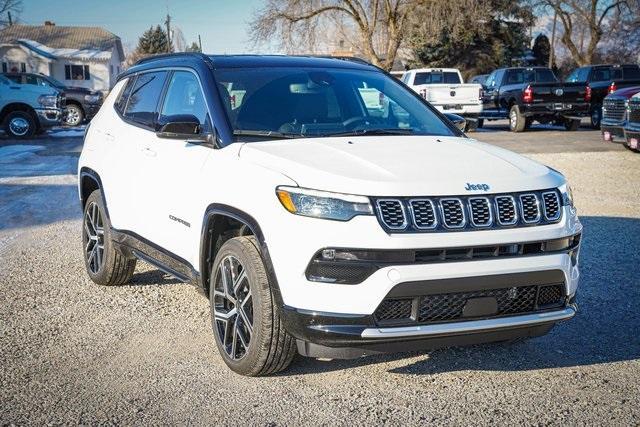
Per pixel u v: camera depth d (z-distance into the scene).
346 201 3.75
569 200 4.25
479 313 3.85
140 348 4.79
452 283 3.74
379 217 3.71
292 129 4.75
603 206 10.13
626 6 55.78
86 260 6.46
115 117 6.22
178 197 4.87
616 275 6.56
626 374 4.33
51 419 3.77
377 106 5.22
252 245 4.12
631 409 3.86
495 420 3.74
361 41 42.03
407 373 4.36
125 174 5.65
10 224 9.15
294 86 5.09
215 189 4.41
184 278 4.93
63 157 16.98
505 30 54.56
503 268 3.82
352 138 4.64
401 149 4.39
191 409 3.88
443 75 25.55
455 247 3.74
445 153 4.38
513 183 4.01
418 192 3.80
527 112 23.11
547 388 4.14
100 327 5.21
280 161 4.11
